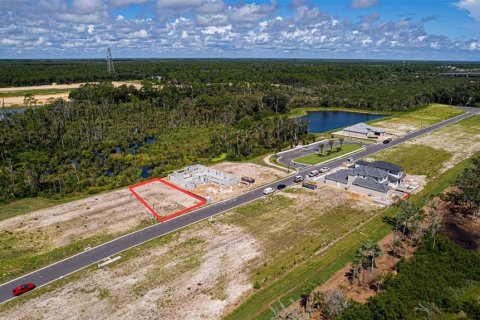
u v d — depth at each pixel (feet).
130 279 180.24
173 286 174.50
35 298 167.32
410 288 157.38
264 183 311.88
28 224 238.07
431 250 190.60
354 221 239.09
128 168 344.90
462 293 158.40
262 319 150.10
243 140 406.82
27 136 415.03
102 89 640.17
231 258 197.57
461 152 400.26
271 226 233.76
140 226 234.99
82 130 454.81
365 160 372.17
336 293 150.82
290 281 175.73
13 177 301.43
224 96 646.33
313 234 222.69
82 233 226.17
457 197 269.44
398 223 222.89
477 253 192.44
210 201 273.54
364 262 179.93
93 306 161.38
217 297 166.20
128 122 505.66
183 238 219.20
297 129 462.60
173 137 446.19
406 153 398.62
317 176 328.29
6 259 198.59
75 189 293.64
